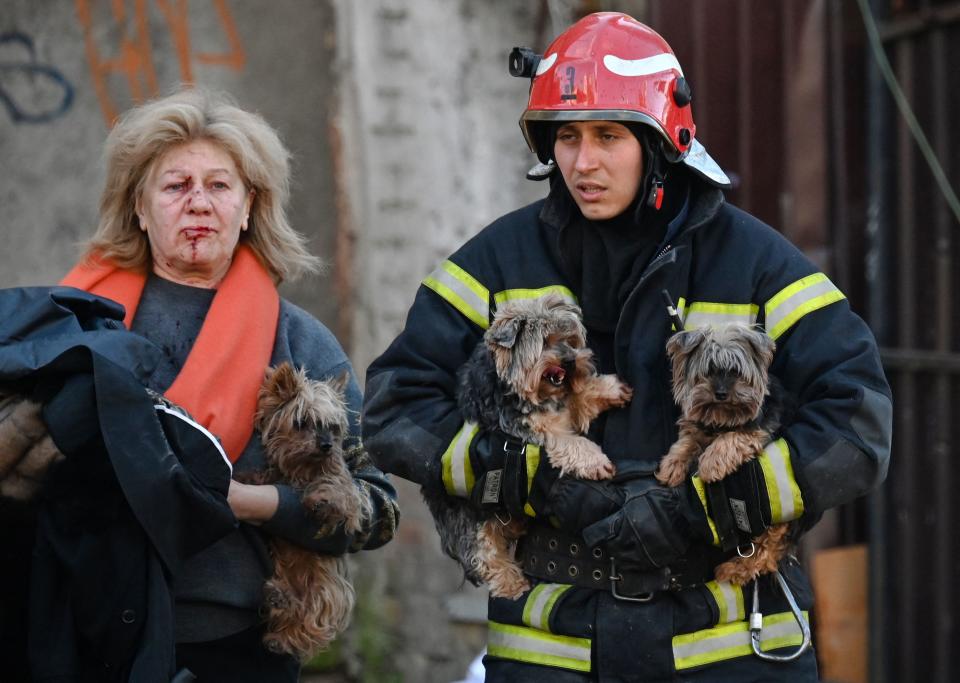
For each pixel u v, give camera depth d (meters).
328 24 13.92
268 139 8.18
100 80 13.53
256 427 7.81
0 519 6.98
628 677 6.93
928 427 12.92
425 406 7.38
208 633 7.55
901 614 13.14
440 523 7.73
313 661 13.30
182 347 7.87
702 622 7.01
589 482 7.04
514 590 7.34
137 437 6.71
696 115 13.80
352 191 13.91
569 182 7.18
